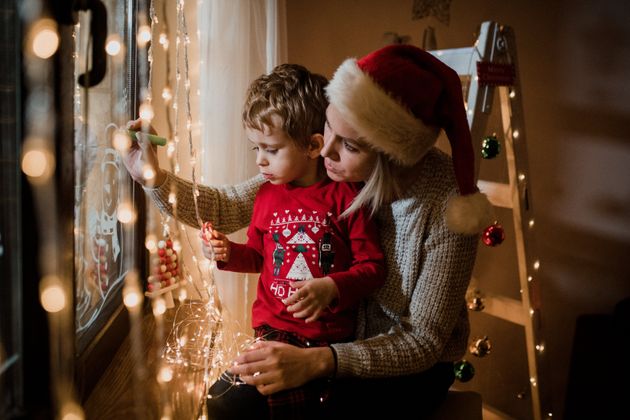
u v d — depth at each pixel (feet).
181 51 4.98
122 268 4.46
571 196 6.82
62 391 2.33
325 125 3.40
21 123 2.08
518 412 7.18
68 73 2.20
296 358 3.21
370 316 3.81
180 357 4.07
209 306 3.91
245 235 5.06
